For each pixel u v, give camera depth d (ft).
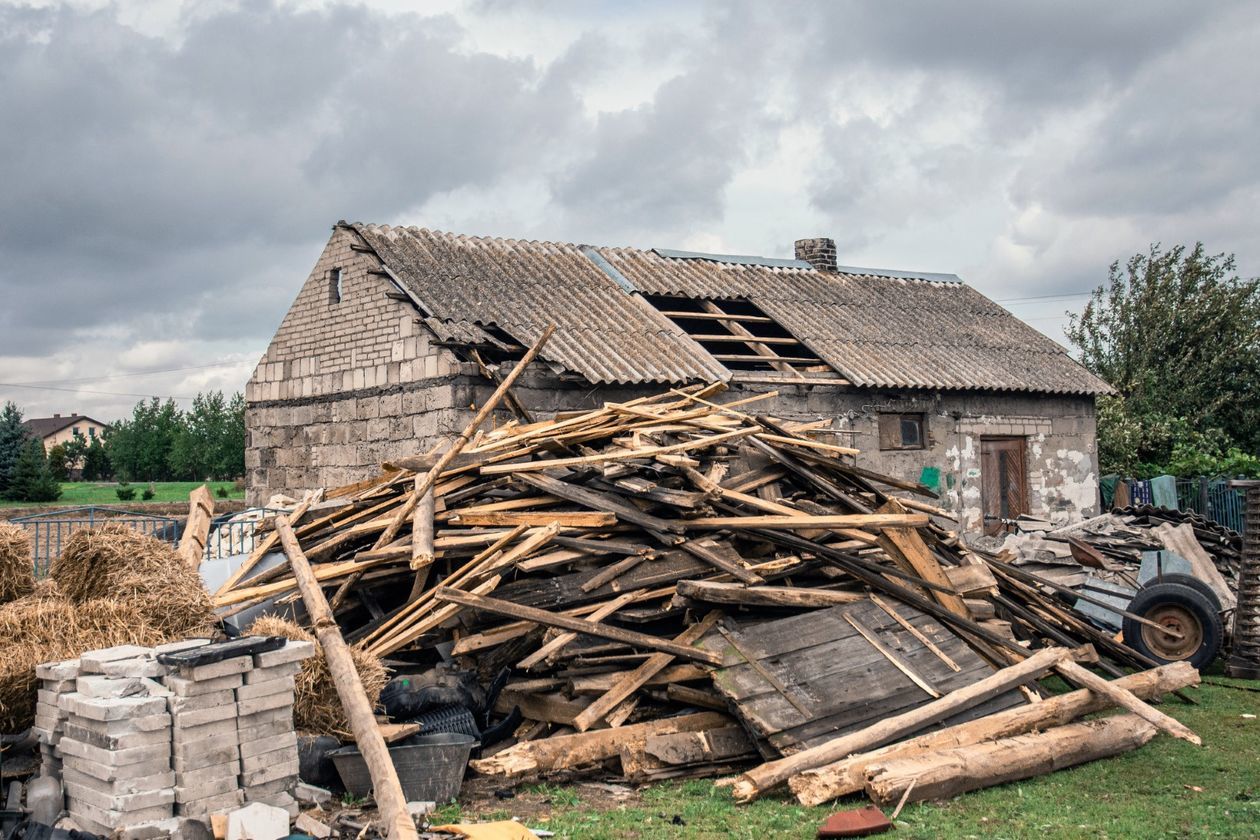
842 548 32.24
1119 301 117.80
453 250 58.23
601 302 58.29
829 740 24.23
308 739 23.07
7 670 21.16
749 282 69.10
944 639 28.76
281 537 32.42
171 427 244.22
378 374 52.65
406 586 32.48
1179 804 22.81
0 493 174.81
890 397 61.05
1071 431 70.33
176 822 18.75
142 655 20.25
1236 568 44.73
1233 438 110.32
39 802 19.35
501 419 47.93
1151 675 31.50
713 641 26.91
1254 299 112.68
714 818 21.74
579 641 27.58
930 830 20.88
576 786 24.43
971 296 82.38
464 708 25.72
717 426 36.29
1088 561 41.16
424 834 19.57
